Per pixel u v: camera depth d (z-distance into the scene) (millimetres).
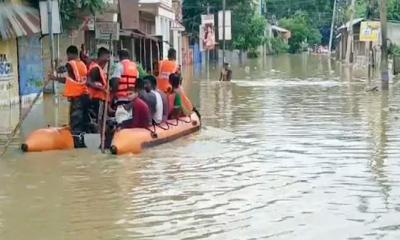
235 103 22438
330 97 24312
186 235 7492
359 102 22219
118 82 13617
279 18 115188
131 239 7391
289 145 13344
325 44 117125
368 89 27531
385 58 27516
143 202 8938
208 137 14516
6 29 19875
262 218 8109
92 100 13727
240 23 61812
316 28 114625
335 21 87188
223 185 9852
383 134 14688
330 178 10258
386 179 10156
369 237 7328
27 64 22984
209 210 8492
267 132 15234
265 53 88000
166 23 50469
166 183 10023
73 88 13625
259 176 10453
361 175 10453
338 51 76375
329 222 7910
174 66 16125
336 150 12703
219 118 18078
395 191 9398
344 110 19766
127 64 13797
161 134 13562
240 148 13062
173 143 13711
